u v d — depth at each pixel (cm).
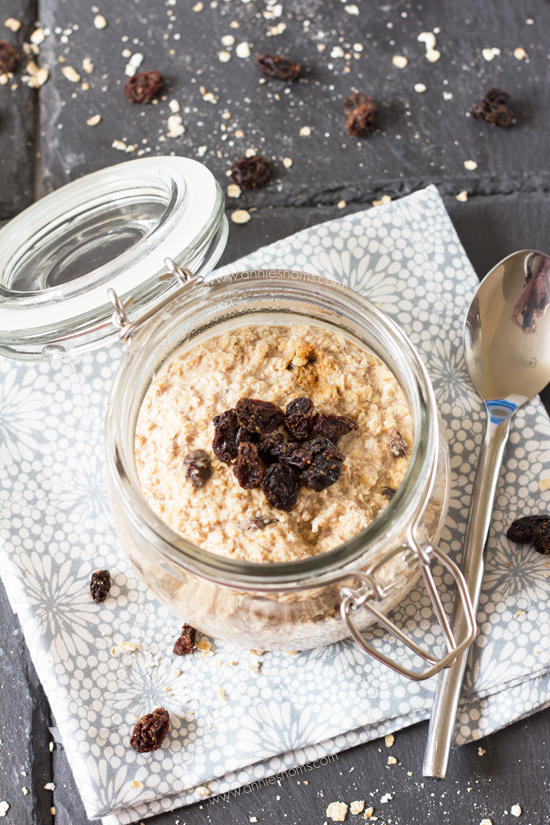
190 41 61
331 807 49
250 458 44
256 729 49
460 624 49
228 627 45
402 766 49
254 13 61
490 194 58
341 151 59
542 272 52
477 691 49
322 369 46
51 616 50
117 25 61
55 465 52
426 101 60
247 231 57
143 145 59
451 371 53
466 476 51
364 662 49
